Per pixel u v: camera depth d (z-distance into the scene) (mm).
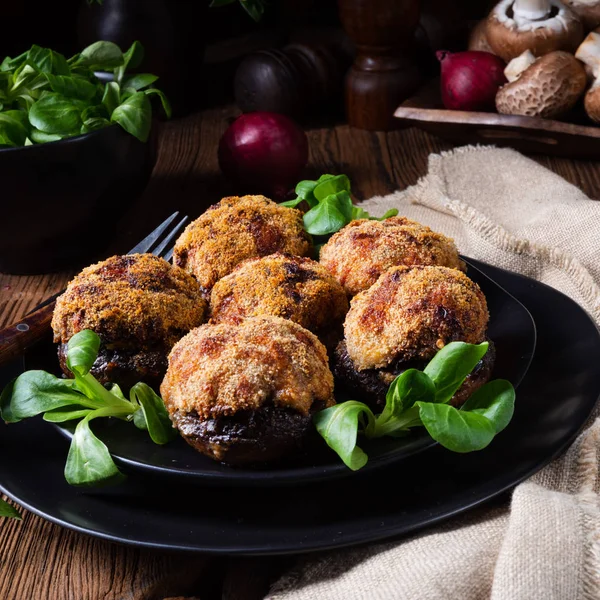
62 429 592
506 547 560
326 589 564
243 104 971
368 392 610
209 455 578
